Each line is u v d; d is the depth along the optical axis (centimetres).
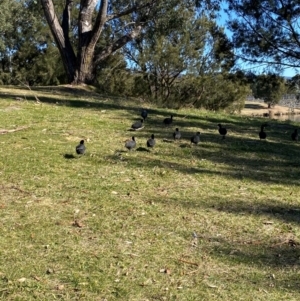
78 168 704
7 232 468
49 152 783
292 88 2181
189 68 2842
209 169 754
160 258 428
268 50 1938
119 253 434
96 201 568
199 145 928
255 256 442
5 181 626
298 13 1858
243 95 2989
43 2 2128
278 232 502
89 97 1725
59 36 2166
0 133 899
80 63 2148
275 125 1394
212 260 430
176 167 747
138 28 2289
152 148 861
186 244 461
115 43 2241
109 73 2952
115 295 364
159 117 1277
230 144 968
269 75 2005
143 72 2925
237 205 584
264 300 366
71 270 399
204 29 2775
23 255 421
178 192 622
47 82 3594
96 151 809
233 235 489
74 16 2955
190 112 1523
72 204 554
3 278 382
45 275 389
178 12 2364
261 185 681
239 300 364
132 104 1664
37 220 501
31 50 3556
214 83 2905
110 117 1181
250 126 1313
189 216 535
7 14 3203
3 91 1586
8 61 3656
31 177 648
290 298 371
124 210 543
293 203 604
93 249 439
